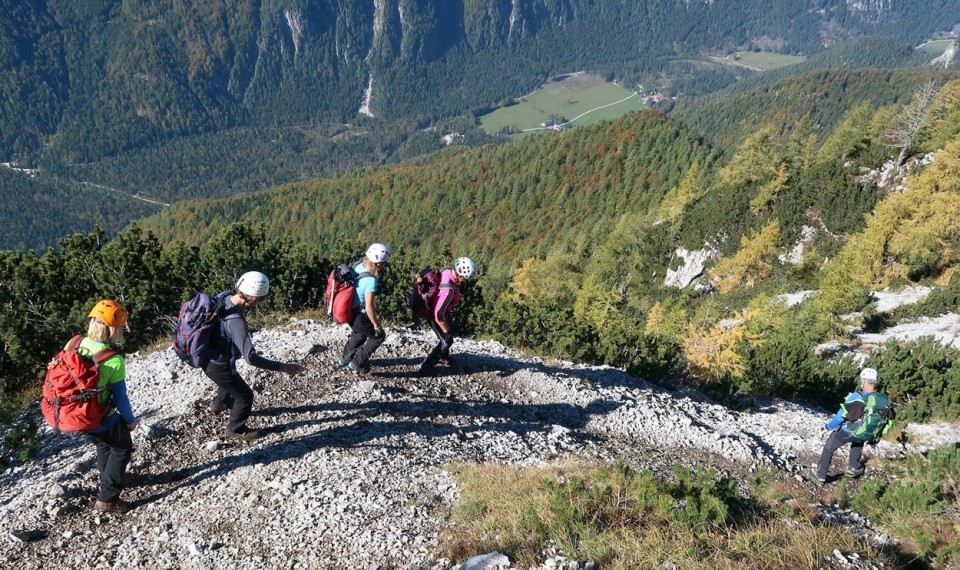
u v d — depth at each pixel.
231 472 6.99
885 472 10.35
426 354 11.41
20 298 12.92
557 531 5.53
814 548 5.88
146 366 10.32
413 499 6.46
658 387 13.67
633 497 6.49
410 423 8.66
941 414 13.78
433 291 9.55
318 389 9.39
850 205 60.34
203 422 8.14
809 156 79.19
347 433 8.05
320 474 6.86
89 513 6.41
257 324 13.89
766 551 5.67
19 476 7.32
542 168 191.50
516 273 68.94
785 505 7.04
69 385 5.55
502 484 6.76
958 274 35.00
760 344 19.89
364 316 9.07
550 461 8.14
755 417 12.98
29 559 5.73
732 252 67.19
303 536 5.80
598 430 10.30
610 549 5.31
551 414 10.36
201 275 14.82
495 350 13.30
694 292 64.19
